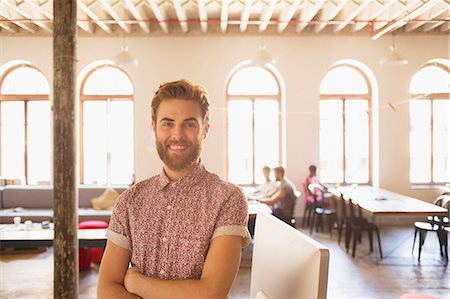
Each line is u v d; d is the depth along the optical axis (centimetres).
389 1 682
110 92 926
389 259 609
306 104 893
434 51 895
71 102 312
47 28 832
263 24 799
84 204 814
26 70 925
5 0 636
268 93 935
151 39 885
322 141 937
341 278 522
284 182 684
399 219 879
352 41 892
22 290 479
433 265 579
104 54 884
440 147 927
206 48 889
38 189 813
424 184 930
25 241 484
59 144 311
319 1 687
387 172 896
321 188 796
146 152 882
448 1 653
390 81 895
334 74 934
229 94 934
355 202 661
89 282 505
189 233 137
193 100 140
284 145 903
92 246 461
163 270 138
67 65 309
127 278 138
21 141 931
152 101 145
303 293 135
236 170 938
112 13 712
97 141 928
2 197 808
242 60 890
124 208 145
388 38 893
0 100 926
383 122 896
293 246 146
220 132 890
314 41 892
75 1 313
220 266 133
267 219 179
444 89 925
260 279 173
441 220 602
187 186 141
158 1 707
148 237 140
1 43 880
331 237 751
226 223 136
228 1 702
